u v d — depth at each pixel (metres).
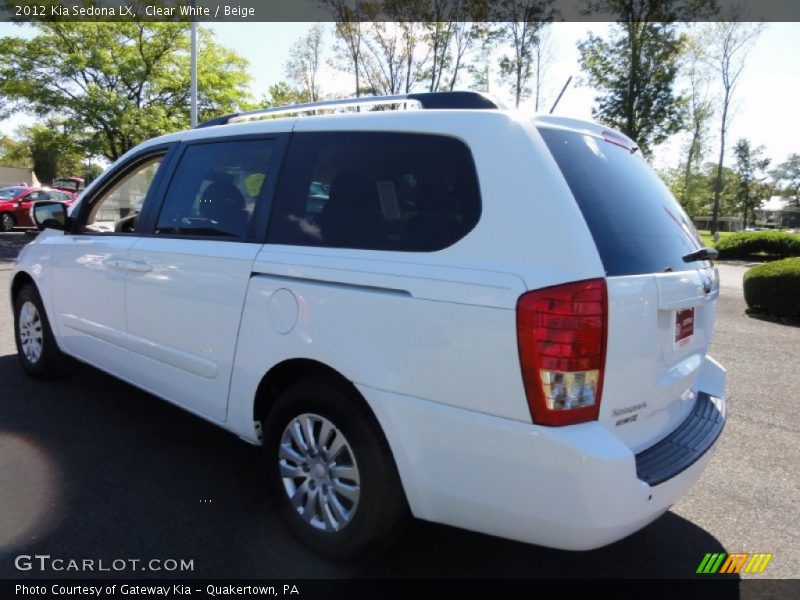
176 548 2.67
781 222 82.75
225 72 21.31
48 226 4.38
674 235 2.57
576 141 2.41
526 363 1.96
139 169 4.03
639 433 2.26
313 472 2.61
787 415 4.67
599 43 25.80
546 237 2.03
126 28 18.30
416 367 2.19
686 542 2.87
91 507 2.97
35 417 4.08
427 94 2.65
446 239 2.22
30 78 17.52
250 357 2.78
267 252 2.74
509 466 2.03
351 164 2.61
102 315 3.84
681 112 25.84
